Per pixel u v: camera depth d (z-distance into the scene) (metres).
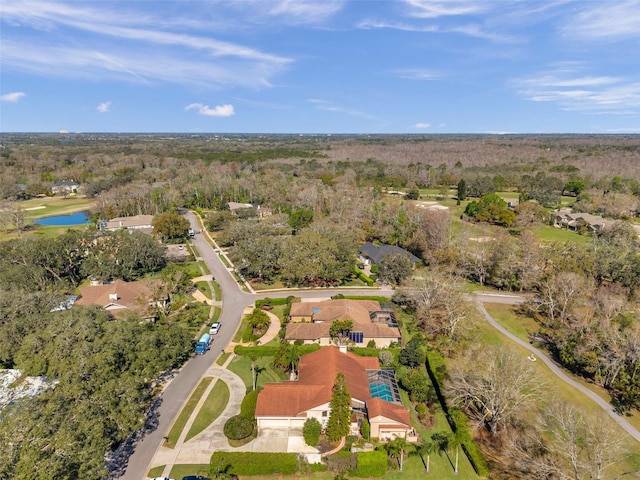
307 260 80.31
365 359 53.22
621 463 39.19
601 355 50.78
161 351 48.44
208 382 51.19
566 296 66.81
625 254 79.19
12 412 34.94
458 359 56.81
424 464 39.59
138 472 37.38
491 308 74.56
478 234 106.31
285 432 42.84
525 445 40.78
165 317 64.69
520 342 62.91
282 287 82.94
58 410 34.59
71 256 82.38
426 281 69.44
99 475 31.72
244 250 88.12
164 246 95.25
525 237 89.62
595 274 76.75
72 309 52.12
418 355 54.59
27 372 41.66
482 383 44.31
